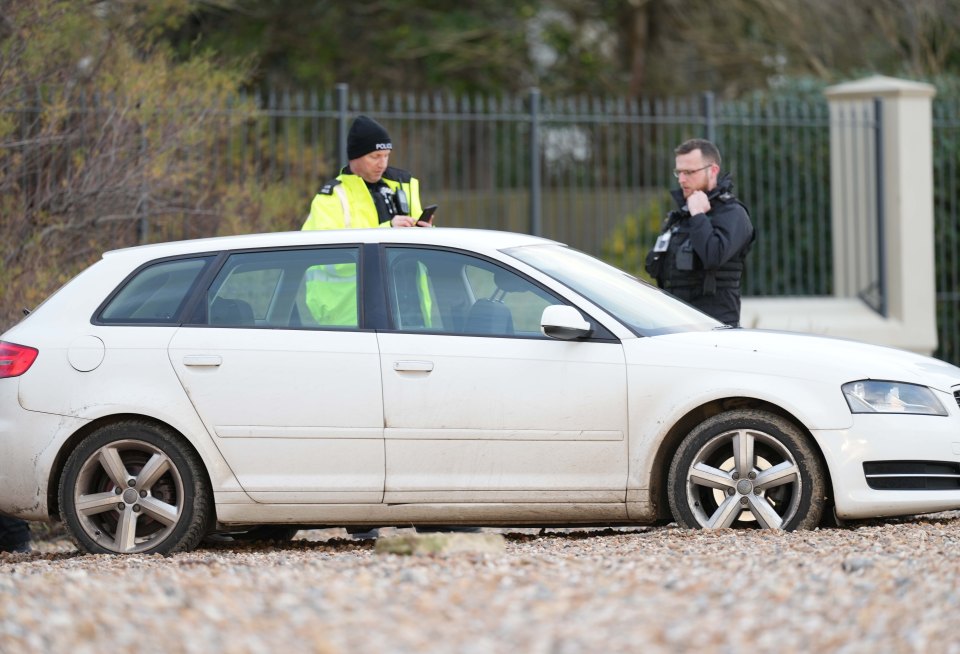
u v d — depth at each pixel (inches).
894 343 2060.8
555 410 952.3
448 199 2721.5
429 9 3791.8
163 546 973.8
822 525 989.8
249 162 1932.8
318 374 967.6
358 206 1200.8
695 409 962.1
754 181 2336.4
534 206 1937.7
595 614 613.3
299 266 1000.9
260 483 968.3
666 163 3225.9
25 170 1566.2
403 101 3627.0
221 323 989.2
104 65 1686.8
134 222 1643.7
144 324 994.1
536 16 3722.9
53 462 976.9
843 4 3083.2
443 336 968.9
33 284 1453.0
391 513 968.9
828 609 628.4
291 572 754.2
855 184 2070.6
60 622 607.8
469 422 955.3
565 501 957.2
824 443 927.0
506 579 706.8
